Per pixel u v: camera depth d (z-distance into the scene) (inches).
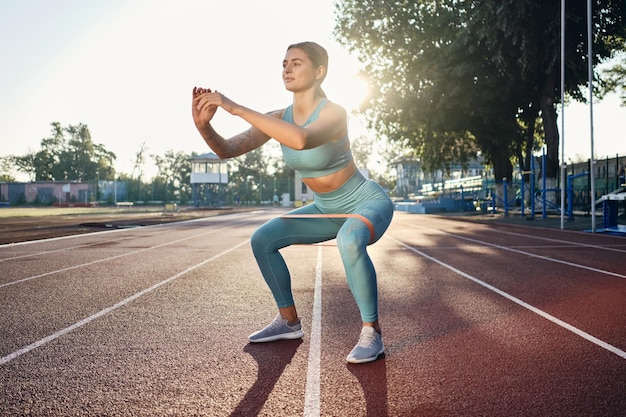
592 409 82.7
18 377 101.3
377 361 110.7
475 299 181.9
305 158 107.7
